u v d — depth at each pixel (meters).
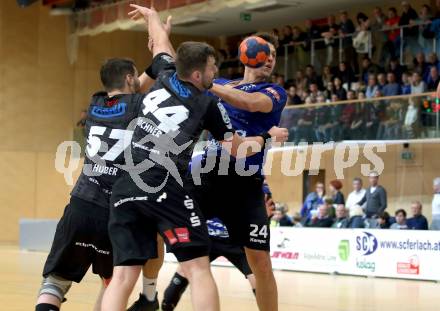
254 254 9.41
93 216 8.77
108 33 41.56
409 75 28.66
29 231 33.31
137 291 15.38
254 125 9.27
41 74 40.41
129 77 8.88
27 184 40.00
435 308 14.36
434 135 25.83
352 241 23.19
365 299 15.80
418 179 29.69
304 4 34.34
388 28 30.81
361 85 30.44
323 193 27.86
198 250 7.90
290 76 35.00
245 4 34.19
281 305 14.41
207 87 8.19
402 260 21.97
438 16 29.86
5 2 39.75
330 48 33.09
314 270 24.09
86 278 19.08
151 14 9.14
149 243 8.11
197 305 7.73
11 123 39.84
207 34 41.72
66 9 39.38
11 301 13.79
